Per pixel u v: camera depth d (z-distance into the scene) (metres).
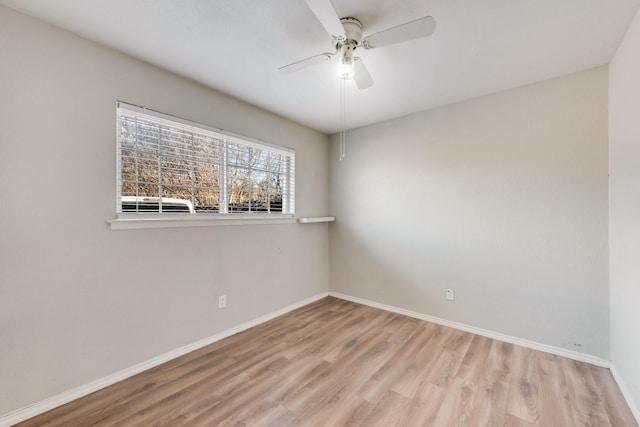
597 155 2.16
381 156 3.40
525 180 2.46
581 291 2.23
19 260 1.58
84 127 1.81
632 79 1.68
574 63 2.10
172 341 2.26
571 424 1.57
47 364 1.67
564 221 2.30
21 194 1.59
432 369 2.12
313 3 1.27
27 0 1.49
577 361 2.22
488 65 2.12
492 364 2.18
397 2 1.49
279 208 3.29
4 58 1.54
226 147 2.70
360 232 3.61
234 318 2.73
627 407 1.70
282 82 2.40
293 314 3.25
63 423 1.57
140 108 2.05
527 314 2.46
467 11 1.55
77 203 1.78
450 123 2.87
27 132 1.61
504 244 2.57
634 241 1.67
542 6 1.52
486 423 1.58
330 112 3.10
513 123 2.51
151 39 1.82
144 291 2.09
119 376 1.96
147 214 2.12
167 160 2.26
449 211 2.88
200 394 1.83
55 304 1.70
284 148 3.27
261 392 1.85
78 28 1.72
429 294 3.04
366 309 3.42
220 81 2.38
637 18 1.57
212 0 1.48
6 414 1.55
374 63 2.09
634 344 1.67
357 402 1.76
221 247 2.62
